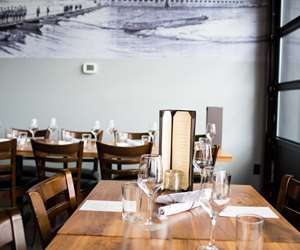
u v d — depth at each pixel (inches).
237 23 159.6
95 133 137.5
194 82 162.7
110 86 163.9
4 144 96.0
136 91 163.8
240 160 163.3
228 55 161.0
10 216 37.9
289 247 38.6
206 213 49.4
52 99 165.2
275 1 152.4
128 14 161.0
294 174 133.2
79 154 96.0
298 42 135.0
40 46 163.0
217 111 127.8
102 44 162.4
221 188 42.2
